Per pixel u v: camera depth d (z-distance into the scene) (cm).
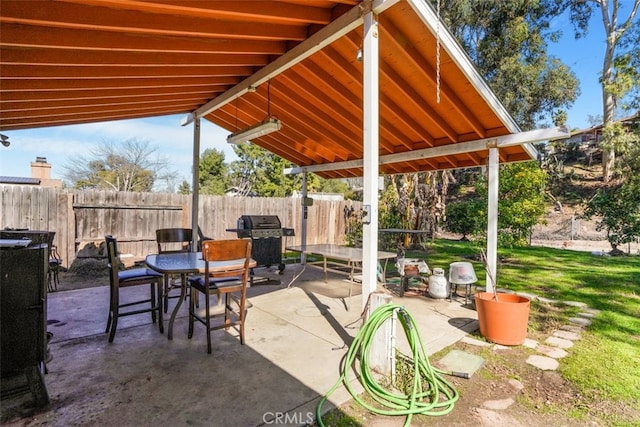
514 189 755
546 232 1401
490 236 423
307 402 220
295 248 533
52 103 382
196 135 556
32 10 200
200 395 224
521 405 226
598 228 973
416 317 401
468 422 208
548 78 1338
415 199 948
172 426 193
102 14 222
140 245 704
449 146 488
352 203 1123
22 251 200
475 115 416
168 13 243
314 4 279
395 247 893
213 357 280
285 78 436
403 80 382
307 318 384
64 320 359
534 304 453
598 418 211
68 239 620
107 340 309
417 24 303
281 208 936
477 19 1270
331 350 299
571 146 2031
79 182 1956
